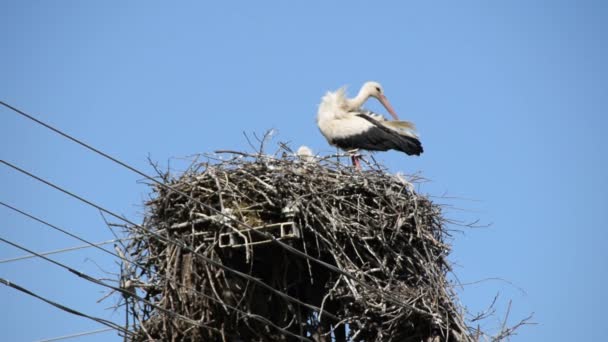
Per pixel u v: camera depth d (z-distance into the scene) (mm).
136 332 14844
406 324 15820
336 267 15703
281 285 15922
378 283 15805
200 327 15086
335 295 15773
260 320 14820
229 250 15492
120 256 14891
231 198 15508
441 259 16875
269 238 14742
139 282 15117
